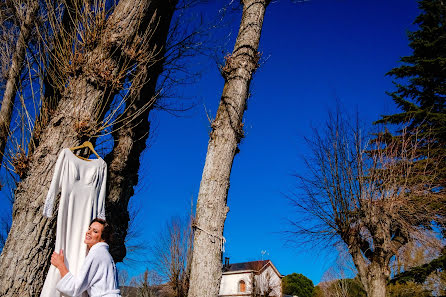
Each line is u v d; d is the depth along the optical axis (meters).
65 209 3.57
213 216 5.09
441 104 15.27
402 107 15.80
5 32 6.29
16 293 3.72
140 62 5.36
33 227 3.97
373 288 9.31
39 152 4.32
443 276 15.45
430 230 10.32
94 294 3.13
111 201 5.68
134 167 6.29
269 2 6.70
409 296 16.81
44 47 5.34
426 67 15.74
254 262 40.72
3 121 5.65
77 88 4.70
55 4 5.92
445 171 11.00
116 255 5.67
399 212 9.93
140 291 26.47
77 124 4.48
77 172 3.80
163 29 7.08
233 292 38.94
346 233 10.16
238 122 5.68
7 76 6.11
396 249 10.04
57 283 3.20
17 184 4.48
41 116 4.63
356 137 10.75
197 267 4.84
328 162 10.76
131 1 5.39
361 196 10.11
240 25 6.54
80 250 3.59
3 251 3.93
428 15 16.92
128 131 6.10
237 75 5.98
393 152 10.84
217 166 5.36
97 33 4.99
